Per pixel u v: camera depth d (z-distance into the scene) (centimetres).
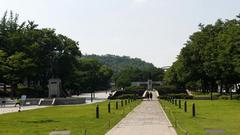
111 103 8156
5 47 11125
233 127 3306
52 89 10556
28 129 3269
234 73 8538
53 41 11912
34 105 8050
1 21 11706
